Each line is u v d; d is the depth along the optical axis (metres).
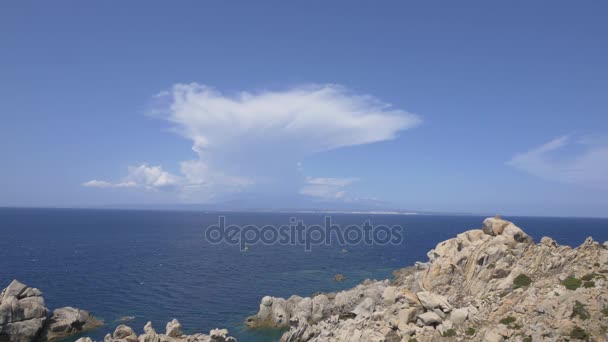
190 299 88.69
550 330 36.75
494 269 54.84
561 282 44.78
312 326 63.81
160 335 58.28
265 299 75.06
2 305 59.03
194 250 176.75
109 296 88.94
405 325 48.00
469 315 45.94
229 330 69.50
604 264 45.88
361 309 68.56
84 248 173.25
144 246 189.00
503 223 64.50
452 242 70.44
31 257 141.88
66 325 64.38
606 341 34.09
